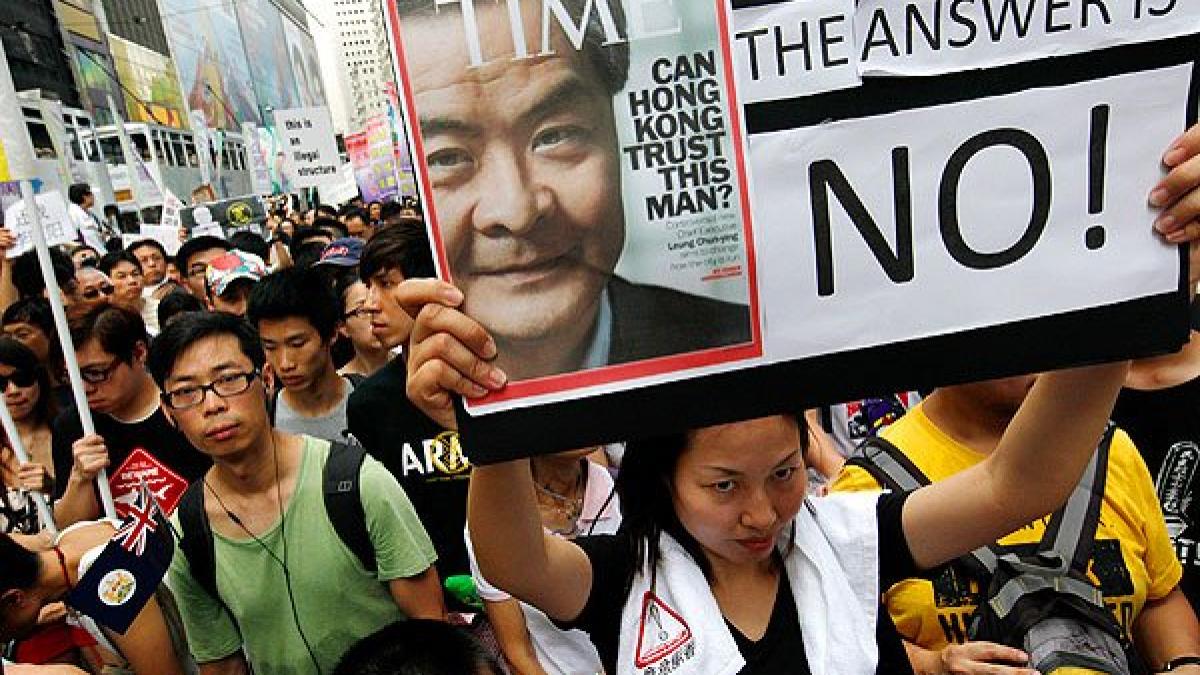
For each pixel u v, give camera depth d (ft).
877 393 3.71
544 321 3.55
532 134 3.48
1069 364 3.76
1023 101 3.62
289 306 10.46
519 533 4.04
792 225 3.61
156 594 7.32
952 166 3.63
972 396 5.76
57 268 17.47
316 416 10.93
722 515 4.00
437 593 7.24
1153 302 3.75
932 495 4.51
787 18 3.51
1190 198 3.62
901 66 3.56
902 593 5.63
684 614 4.20
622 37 3.47
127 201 46.42
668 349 3.61
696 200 3.56
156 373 6.83
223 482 7.07
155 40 108.27
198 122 56.65
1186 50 3.61
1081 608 5.02
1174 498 6.57
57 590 6.98
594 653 6.62
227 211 46.70
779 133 3.56
